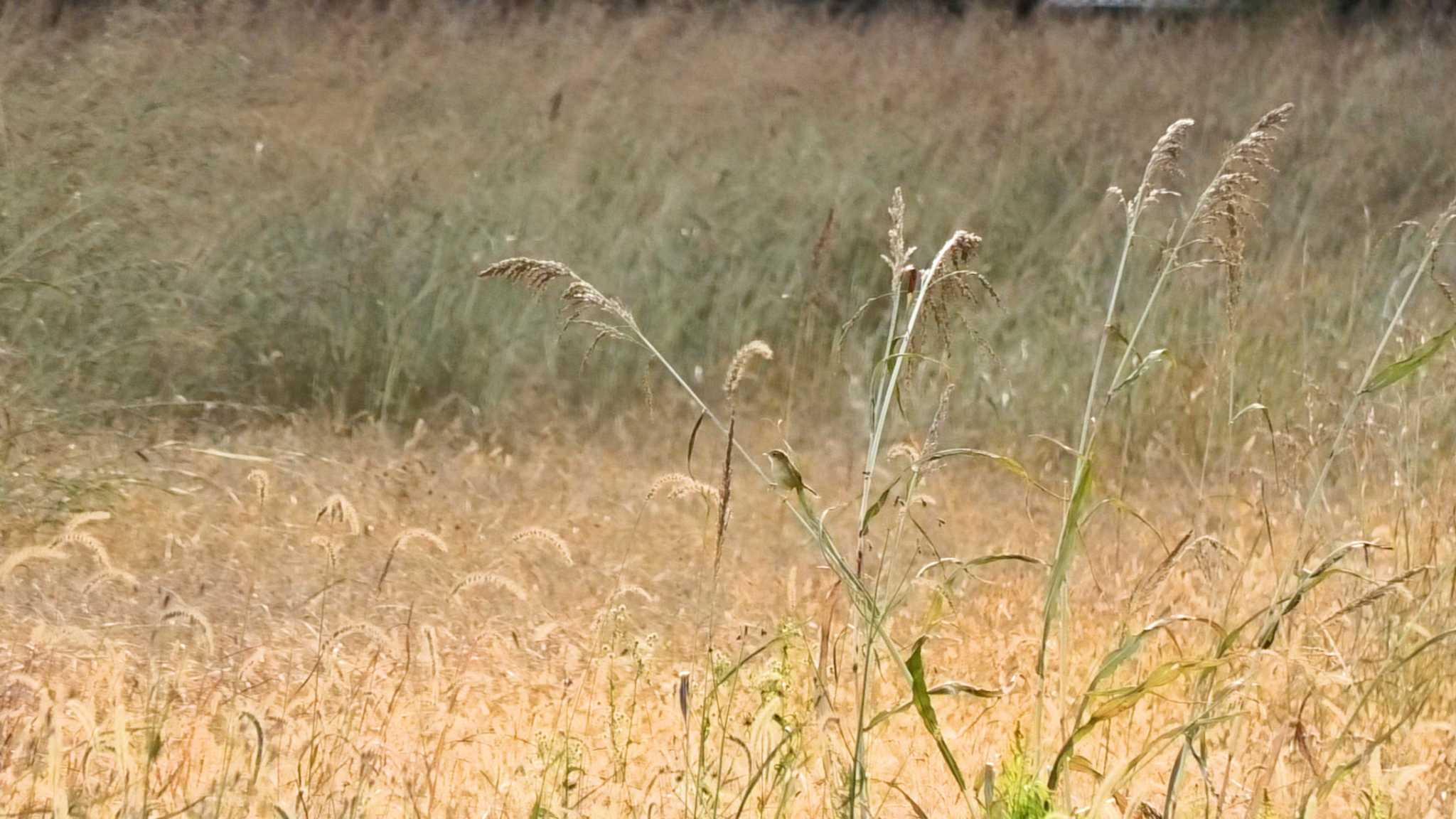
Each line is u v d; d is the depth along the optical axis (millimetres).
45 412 24469
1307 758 13523
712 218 36219
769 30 46438
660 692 16641
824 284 34406
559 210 35531
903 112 41156
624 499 24734
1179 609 19125
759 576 21266
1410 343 25969
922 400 30000
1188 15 49469
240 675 14812
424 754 14250
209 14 36812
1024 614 19750
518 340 32125
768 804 14047
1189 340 30719
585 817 13547
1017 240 37000
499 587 20188
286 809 13117
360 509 23344
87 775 13906
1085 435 13398
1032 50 45406
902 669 12883
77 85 31250
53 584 19766
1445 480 22406
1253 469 19844
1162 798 14250
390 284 32156
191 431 28062
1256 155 13711
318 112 37438
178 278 29953
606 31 44406
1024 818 12547
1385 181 39344
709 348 33125
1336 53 46250
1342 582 19438
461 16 44188
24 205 27453
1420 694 16328
